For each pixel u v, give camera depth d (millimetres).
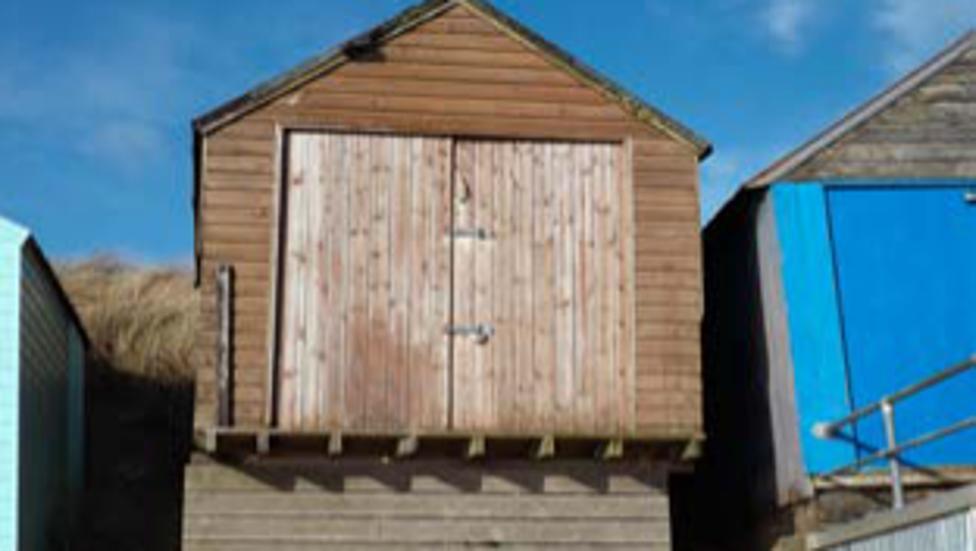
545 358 14789
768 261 15867
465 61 15289
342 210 14828
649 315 15000
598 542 14680
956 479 14875
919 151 15922
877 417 14969
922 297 15453
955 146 15984
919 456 14930
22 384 14594
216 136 14773
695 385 14891
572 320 14906
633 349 14898
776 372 15633
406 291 14734
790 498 15172
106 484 21547
